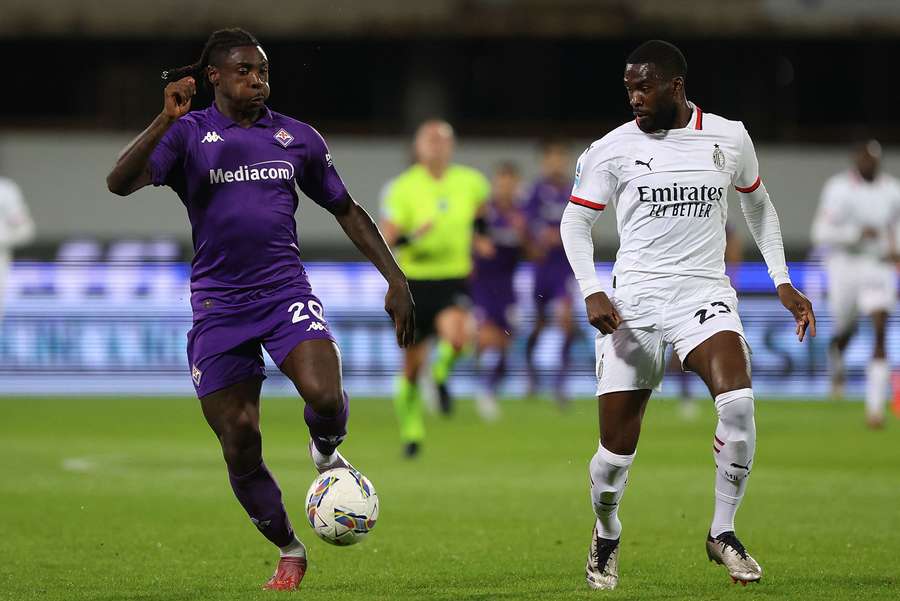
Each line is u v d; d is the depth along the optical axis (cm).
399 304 2369
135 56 9025
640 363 2405
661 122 2398
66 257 7606
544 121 9150
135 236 8481
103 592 2412
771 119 9075
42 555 2834
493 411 6525
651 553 2880
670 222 2394
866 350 7612
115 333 7619
